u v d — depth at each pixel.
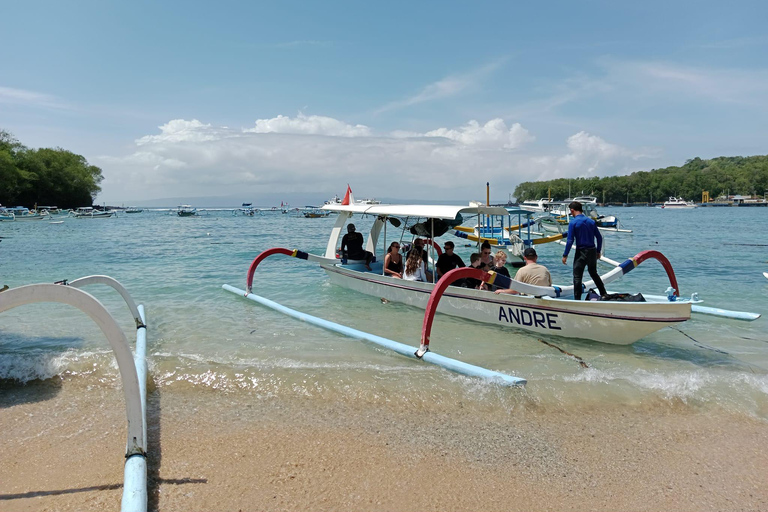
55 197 96.56
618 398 5.23
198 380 5.70
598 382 5.57
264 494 3.53
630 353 6.85
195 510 3.33
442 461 4.02
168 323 8.54
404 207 10.23
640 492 3.62
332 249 12.84
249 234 36.50
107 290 11.77
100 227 47.06
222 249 22.95
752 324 8.40
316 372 5.88
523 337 7.68
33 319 8.67
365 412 4.93
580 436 4.47
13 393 5.38
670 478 3.81
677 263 16.94
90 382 5.68
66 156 106.50
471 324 8.52
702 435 4.50
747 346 7.17
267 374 5.80
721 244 25.70
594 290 8.33
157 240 29.52
